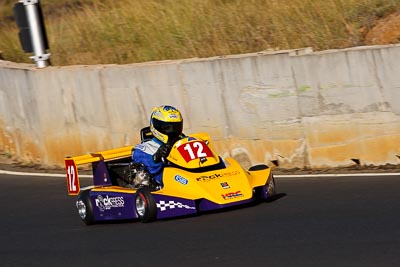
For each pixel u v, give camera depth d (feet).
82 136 167.73
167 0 231.09
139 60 208.23
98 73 163.12
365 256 81.15
